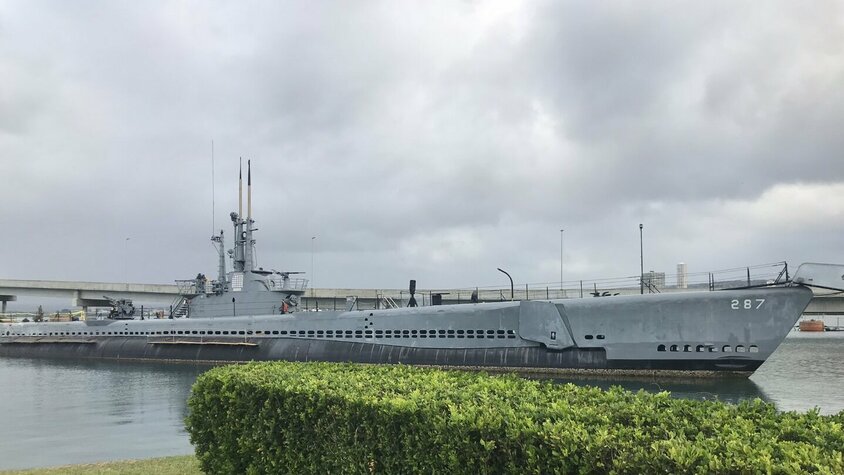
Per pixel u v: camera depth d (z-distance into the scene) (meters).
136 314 42.44
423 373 8.38
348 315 29.16
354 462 6.26
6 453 14.16
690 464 3.92
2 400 22.41
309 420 7.02
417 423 5.57
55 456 13.82
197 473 9.98
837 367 32.81
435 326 26.83
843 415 5.16
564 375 24.17
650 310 22.83
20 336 40.59
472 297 29.50
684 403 5.62
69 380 27.81
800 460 3.83
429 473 5.41
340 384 7.24
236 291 33.91
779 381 25.81
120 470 10.43
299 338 30.36
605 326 23.52
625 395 6.05
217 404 9.01
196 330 33.78
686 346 22.17
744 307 21.42
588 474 4.32
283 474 7.49
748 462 3.82
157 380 27.45
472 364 25.72
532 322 24.77
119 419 18.56
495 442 4.89
